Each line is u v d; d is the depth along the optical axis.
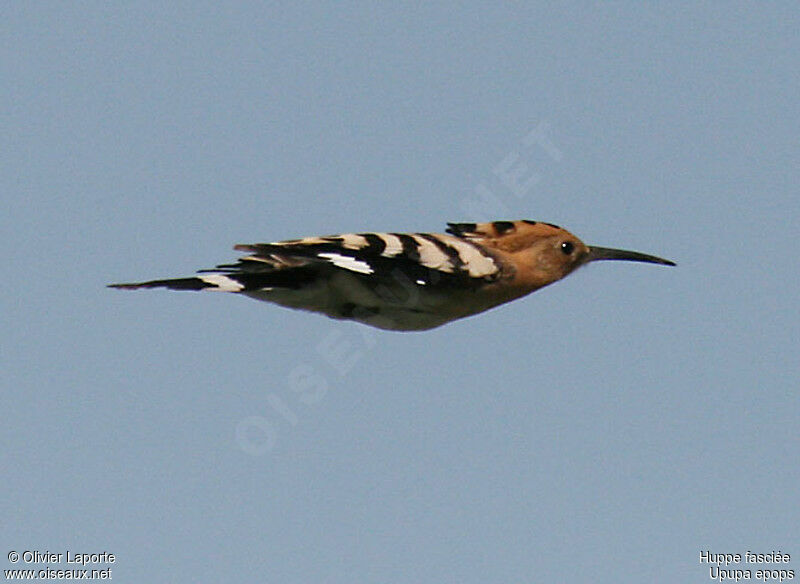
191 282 14.34
